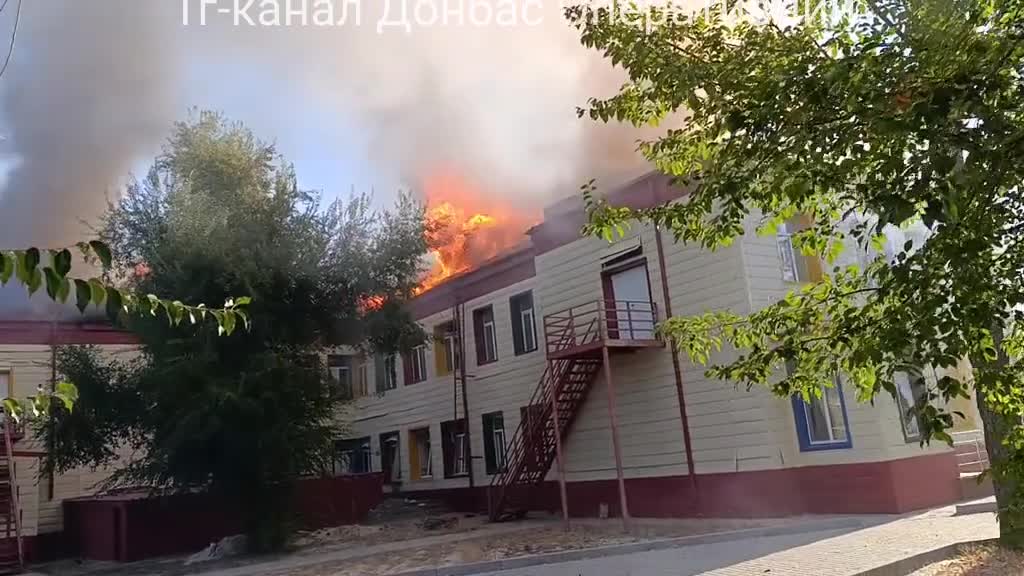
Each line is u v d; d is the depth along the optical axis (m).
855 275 4.66
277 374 16.00
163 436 16.19
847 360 4.24
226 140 17.70
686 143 5.70
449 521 19.72
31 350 21.62
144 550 18.16
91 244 3.19
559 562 11.75
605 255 18.41
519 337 21.56
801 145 3.59
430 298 25.02
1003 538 8.89
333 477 20.67
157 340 16.34
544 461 19.17
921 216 3.28
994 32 3.41
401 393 26.28
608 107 5.91
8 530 18.12
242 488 16.83
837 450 14.61
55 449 17.70
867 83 3.40
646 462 17.19
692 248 16.36
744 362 4.88
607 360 16.11
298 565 13.87
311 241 17.30
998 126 3.03
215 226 16.31
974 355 3.54
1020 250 3.58
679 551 11.67
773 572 9.19
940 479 14.73
